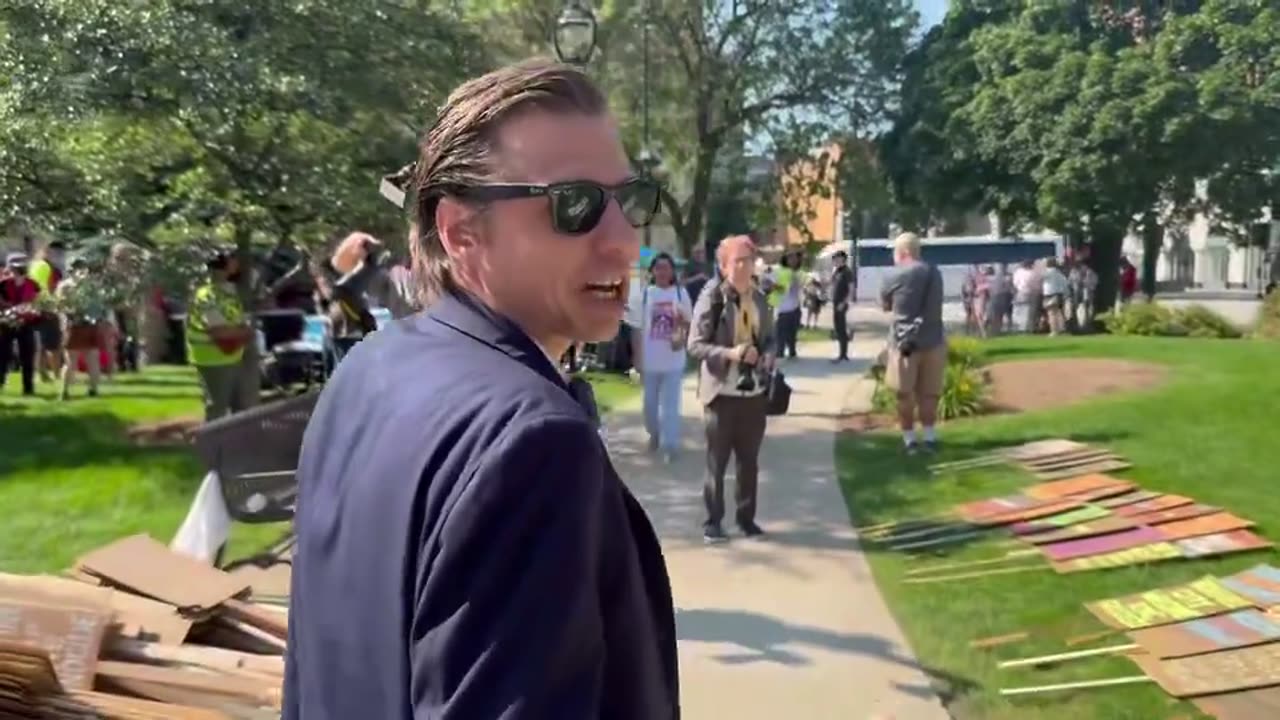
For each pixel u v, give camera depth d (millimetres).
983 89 27484
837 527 7145
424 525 1118
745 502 6957
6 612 2930
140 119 9008
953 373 11625
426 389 1203
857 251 40344
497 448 1097
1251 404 10844
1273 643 4805
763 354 6836
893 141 29234
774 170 31453
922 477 8492
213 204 9477
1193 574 5836
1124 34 27109
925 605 5559
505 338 1270
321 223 9977
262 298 11992
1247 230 27672
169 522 7062
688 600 5707
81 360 13688
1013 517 7082
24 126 8641
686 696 4488
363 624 1172
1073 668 4672
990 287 24703
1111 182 25391
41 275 13094
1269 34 24734
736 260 6707
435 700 1062
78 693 2695
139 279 8906
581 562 1092
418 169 1381
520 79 1336
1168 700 4324
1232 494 7453
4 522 7035
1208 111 24500
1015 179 27469
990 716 4250
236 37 9453
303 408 5125
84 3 8711
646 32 26000
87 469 8703
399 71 9680
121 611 3115
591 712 1080
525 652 1046
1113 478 8070
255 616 3252
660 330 9344
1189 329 22141
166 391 13875
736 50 28969
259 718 2756
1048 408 11500
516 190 1282
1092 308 25078
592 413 1350
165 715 2639
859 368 17453
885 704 4391
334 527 1252
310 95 8961
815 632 5199
